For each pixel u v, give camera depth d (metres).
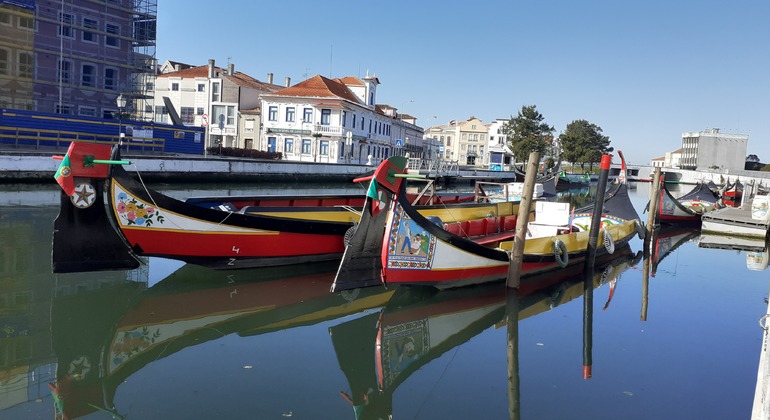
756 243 20.64
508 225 16.44
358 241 9.85
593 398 6.84
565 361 8.05
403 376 7.37
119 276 11.57
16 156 25.77
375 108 62.94
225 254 11.48
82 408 6.18
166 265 12.48
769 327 4.75
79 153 10.04
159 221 10.59
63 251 10.12
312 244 12.59
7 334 8.28
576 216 18.39
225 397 6.48
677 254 17.92
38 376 6.99
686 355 8.42
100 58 40.38
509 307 10.70
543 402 6.69
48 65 37.44
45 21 36.78
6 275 11.14
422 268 10.31
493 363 7.94
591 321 10.04
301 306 10.21
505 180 63.56
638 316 10.48
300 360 7.70
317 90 52.62
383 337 8.85
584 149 86.25
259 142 54.41
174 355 7.74
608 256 15.88
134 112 42.78
